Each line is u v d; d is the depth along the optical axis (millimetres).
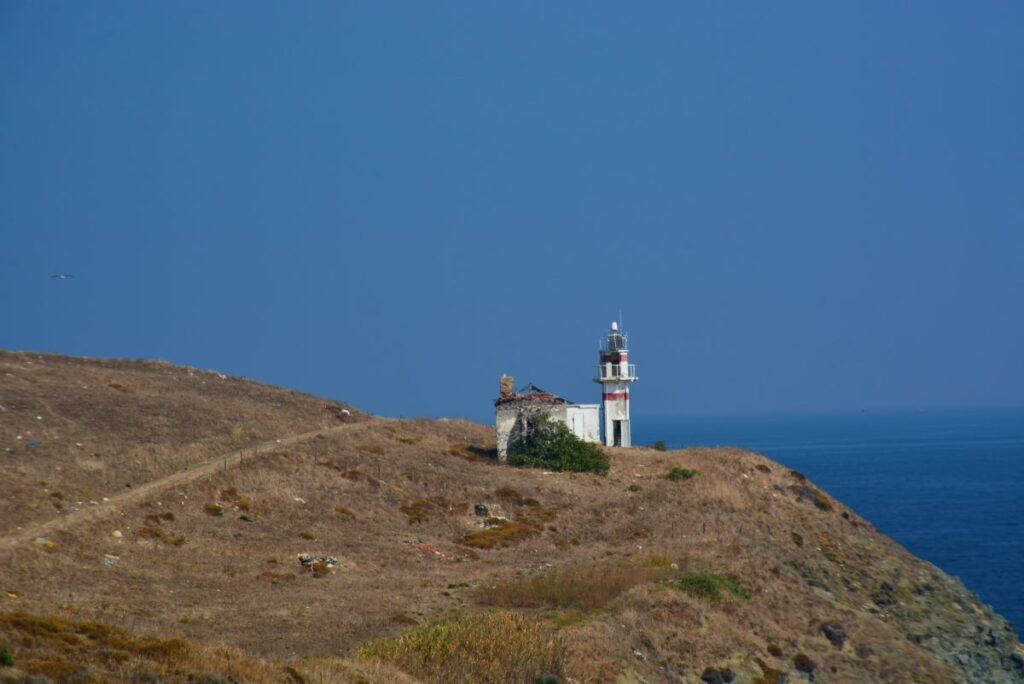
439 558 70750
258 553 66750
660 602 60469
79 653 35188
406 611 54312
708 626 60844
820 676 61156
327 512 77125
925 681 65312
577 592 59688
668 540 78500
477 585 62125
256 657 40094
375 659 43312
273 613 52594
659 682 52562
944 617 80938
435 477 88375
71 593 51562
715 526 83125
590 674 49719
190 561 62938
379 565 67125
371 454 91000
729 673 56750
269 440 90250
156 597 54156
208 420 90750
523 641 48312
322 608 54188
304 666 40125
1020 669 78125
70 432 80188
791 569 77750
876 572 85062
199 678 34906
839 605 73750
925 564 89500
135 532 64938
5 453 72062
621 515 85062
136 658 35688
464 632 48250
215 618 50812
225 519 71938
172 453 81125
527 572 66500
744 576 69812
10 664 32531
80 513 65062
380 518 78750
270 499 76625
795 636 65000
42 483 68312
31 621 36844
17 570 53844
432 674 44094
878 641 68375
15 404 83250
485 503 85188
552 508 86125
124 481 74000
